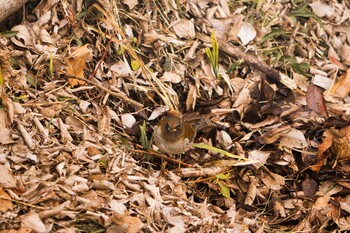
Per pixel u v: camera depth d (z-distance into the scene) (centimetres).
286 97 1102
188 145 941
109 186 865
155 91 1040
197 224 884
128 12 1096
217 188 988
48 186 825
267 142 1036
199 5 1153
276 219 983
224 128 1044
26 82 955
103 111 990
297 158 1052
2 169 812
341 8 1280
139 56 1072
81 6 1059
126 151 966
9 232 757
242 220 946
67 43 1023
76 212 810
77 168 876
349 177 1030
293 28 1214
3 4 945
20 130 887
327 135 1060
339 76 1192
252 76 1109
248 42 1153
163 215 869
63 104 963
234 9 1184
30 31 1002
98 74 1026
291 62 1162
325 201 998
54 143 900
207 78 1085
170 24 1116
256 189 996
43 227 772
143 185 905
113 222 812
